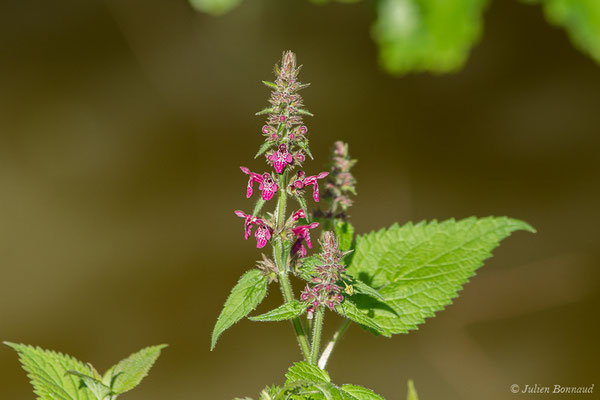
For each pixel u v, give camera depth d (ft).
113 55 65.77
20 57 66.08
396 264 13.44
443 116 58.03
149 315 42.39
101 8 67.97
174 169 55.21
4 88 62.90
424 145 55.72
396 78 61.05
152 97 61.41
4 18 69.05
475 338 39.45
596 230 46.32
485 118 58.03
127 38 65.87
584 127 55.16
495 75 61.21
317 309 10.69
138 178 53.88
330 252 10.47
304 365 9.88
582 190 49.67
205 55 64.80
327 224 13.75
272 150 10.89
